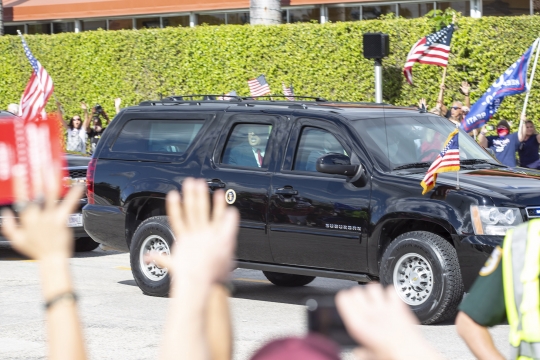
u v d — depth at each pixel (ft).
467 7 111.96
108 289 53.78
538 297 12.41
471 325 13.85
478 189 42.29
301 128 47.70
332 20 120.67
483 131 73.10
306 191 46.14
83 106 99.09
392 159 45.70
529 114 86.99
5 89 121.19
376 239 44.06
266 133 48.80
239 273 61.67
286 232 46.70
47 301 8.93
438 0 113.29
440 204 42.39
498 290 13.60
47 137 8.28
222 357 9.37
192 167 50.31
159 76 108.37
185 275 8.11
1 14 134.31
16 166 8.20
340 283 57.67
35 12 139.13
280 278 55.98
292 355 7.29
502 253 13.08
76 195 8.79
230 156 49.60
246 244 48.29
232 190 48.52
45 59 116.67
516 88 67.87
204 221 8.35
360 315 7.69
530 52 68.33
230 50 102.68
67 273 8.93
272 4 103.55
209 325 9.43
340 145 46.24
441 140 48.98
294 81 99.04
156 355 37.47
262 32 100.42
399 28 92.63
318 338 7.47
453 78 89.86
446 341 39.63
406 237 43.21
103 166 53.72
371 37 81.82
